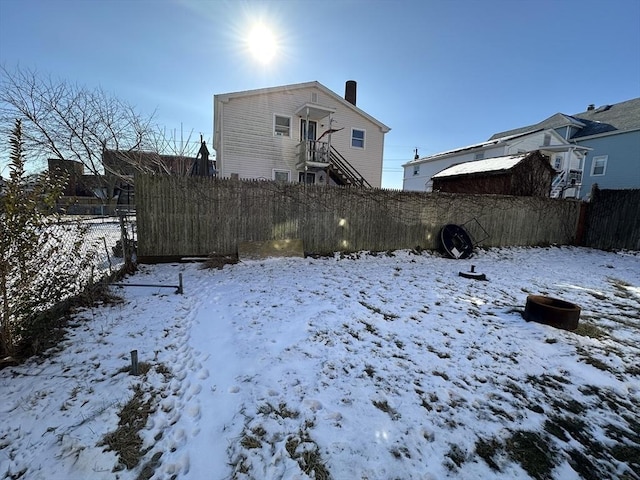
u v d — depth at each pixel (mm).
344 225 8766
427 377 2799
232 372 2738
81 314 3797
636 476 1858
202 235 7285
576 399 2594
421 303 4863
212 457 1842
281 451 1898
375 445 1979
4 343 2697
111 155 12562
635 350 3516
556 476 1830
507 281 6621
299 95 14352
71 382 2473
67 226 4293
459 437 2090
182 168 15039
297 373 2764
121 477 1681
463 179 16344
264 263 7355
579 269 8188
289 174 14453
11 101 9734
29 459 1763
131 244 6488
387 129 16344
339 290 5395
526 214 11484
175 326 3625
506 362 3135
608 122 20031
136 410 2199
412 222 9688
